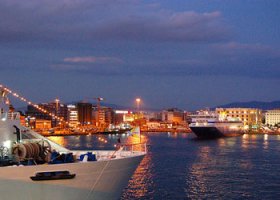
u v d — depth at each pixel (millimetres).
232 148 130250
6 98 29172
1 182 23281
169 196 51844
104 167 26594
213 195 52438
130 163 28938
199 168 77562
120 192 29781
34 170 23922
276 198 50719
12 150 26078
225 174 69750
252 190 55594
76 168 25125
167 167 78625
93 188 26562
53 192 24750
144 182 61156
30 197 24172
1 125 26828
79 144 156250
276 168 77812
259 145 145250
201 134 195750
